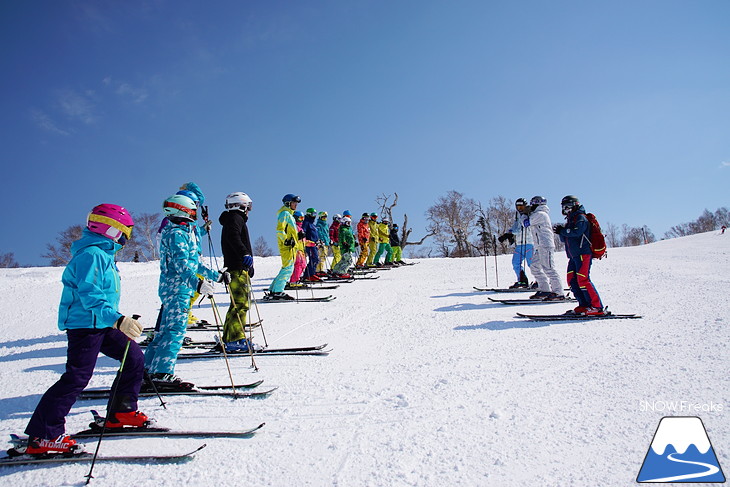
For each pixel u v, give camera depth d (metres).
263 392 3.60
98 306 2.60
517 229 9.78
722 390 3.12
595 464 2.28
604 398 3.14
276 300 8.72
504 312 7.09
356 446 2.64
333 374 4.16
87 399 3.69
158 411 3.31
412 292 9.78
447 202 46.50
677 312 6.05
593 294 6.14
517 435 2.65
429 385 3.65
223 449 2.67
